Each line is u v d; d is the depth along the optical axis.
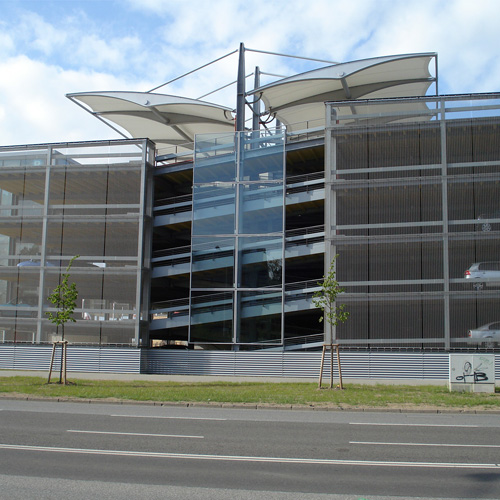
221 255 28.38
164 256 30.52
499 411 14.43
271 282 27.59
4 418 12.88
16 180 31.22
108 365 28.39
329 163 26.83
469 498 6.62
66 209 30.42
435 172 25.89
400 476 7.62
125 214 29.81
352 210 26.38
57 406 15.40
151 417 13.22
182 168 30.70
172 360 28.11
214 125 36.84
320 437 10.55
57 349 29.02
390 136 26.53
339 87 31.56
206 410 14.77
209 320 27.98
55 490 6.82
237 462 8.40
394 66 29.17
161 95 32.12
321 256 29.09
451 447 9.63
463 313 24.80
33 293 30.14
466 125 25.98
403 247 25.70
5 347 29.45
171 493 6.73
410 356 24.83
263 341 27.25
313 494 6.73
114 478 7.41
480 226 25.23
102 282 29.61
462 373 18.16
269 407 15.21
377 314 25.47
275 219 28.12
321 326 32.22
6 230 31.05
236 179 28.88
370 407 14.85
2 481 7.23
